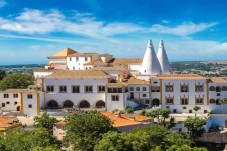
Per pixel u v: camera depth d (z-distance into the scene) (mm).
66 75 177875
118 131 115750
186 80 173000
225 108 170375
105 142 97000
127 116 146500
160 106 172875
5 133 126000
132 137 100500
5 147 96562
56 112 164500
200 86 172250
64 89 176500
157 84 175250
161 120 151750
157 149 99250
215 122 163250
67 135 111250
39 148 90625
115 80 177125
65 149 116312
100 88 173750
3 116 150875
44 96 176375
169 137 114312
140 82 176250
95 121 109750
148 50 193625
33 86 181000
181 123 150875
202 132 148250
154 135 109438
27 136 101938
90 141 104000
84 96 174875
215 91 171625
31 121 156875
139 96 175875
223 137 147375
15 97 171375
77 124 109500
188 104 173000
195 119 147375
